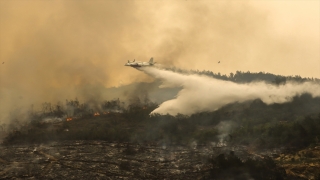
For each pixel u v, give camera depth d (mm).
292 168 146125
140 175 145375
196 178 142750
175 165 157250
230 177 141250
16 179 139875
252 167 143125
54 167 153500
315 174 141250
